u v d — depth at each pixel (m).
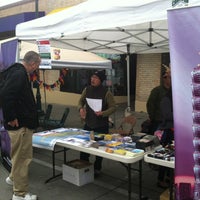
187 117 2.44
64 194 4.18
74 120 10.37
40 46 4.34
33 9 15.27
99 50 6.31
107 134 4.37
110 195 4.16
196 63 2.40
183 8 2.44
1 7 16.97
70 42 5.41
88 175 4.56
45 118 8.84
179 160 2.48
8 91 3.46
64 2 13.65
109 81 10.73
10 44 4.85
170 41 2.51
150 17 2.89
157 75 11.42
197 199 2.39
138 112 11.82
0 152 5.81
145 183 4.59
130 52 6.52
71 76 14.52
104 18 3.29
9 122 3.60
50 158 5.91
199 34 2.38
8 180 4.48
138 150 3.46
